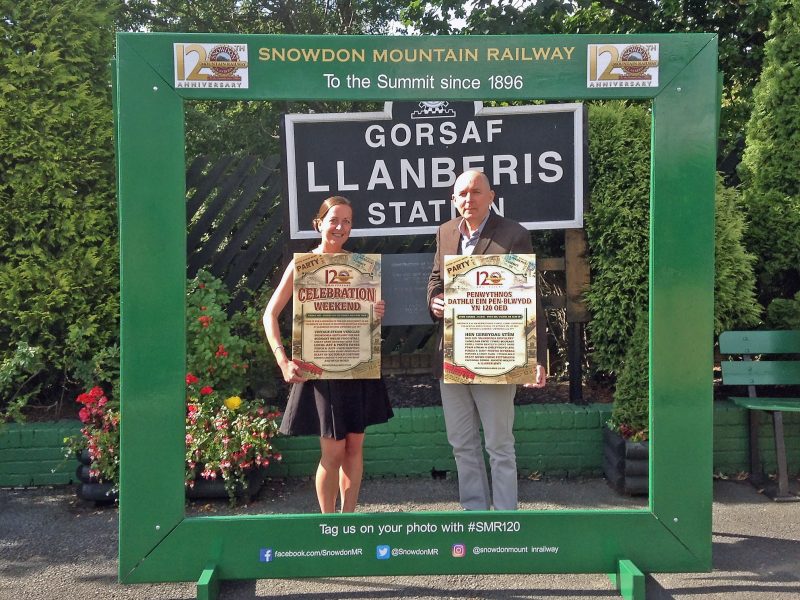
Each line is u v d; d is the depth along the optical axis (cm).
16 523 394
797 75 479
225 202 510
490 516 313
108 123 475
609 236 468
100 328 466
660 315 305
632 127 480
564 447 458
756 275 504
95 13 480
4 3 456
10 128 452
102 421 430
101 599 313
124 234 295
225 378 458
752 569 333
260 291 524
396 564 313
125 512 303
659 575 330
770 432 459
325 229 332
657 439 309
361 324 325
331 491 337
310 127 482
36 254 454
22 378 453
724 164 525
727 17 771
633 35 297
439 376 351
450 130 479
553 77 299
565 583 326
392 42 297
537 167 475
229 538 309
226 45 293
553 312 562
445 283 320
